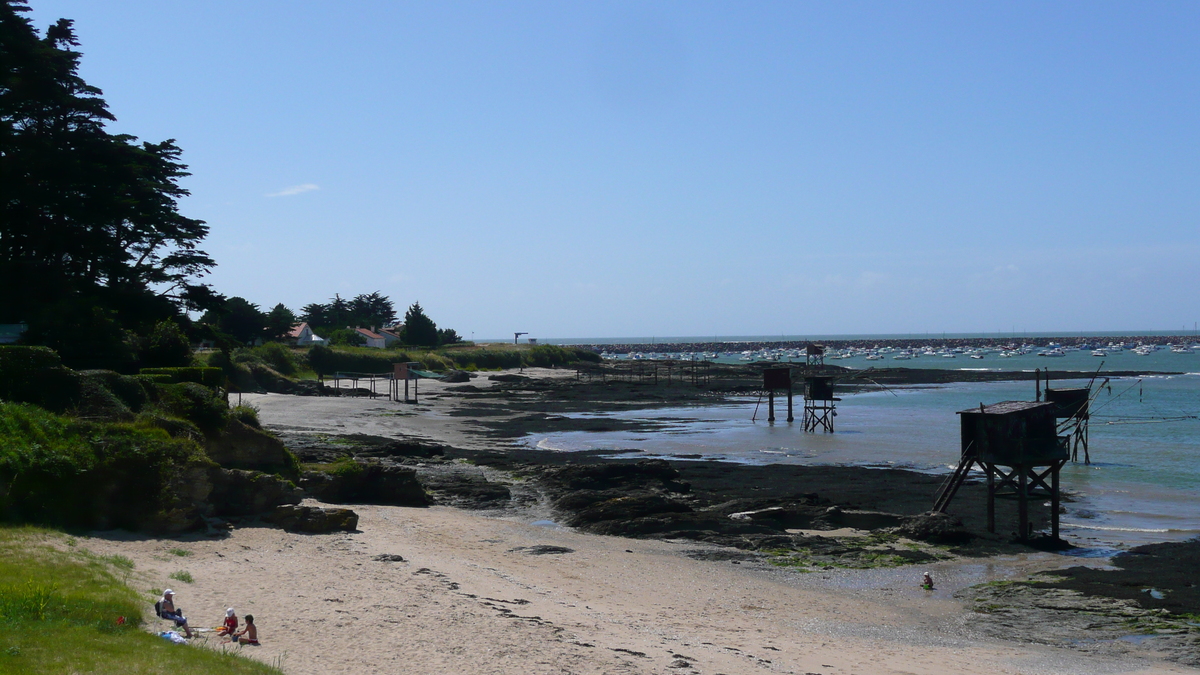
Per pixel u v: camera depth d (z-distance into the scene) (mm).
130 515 19688
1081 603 20156
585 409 78688
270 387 77938
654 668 13062
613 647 14109
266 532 21672
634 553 24547
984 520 30000
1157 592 21047
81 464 19219
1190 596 20625
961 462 29328
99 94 50438
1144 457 46906
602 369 142375
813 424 61938
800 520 29375
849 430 62062
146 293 50875
